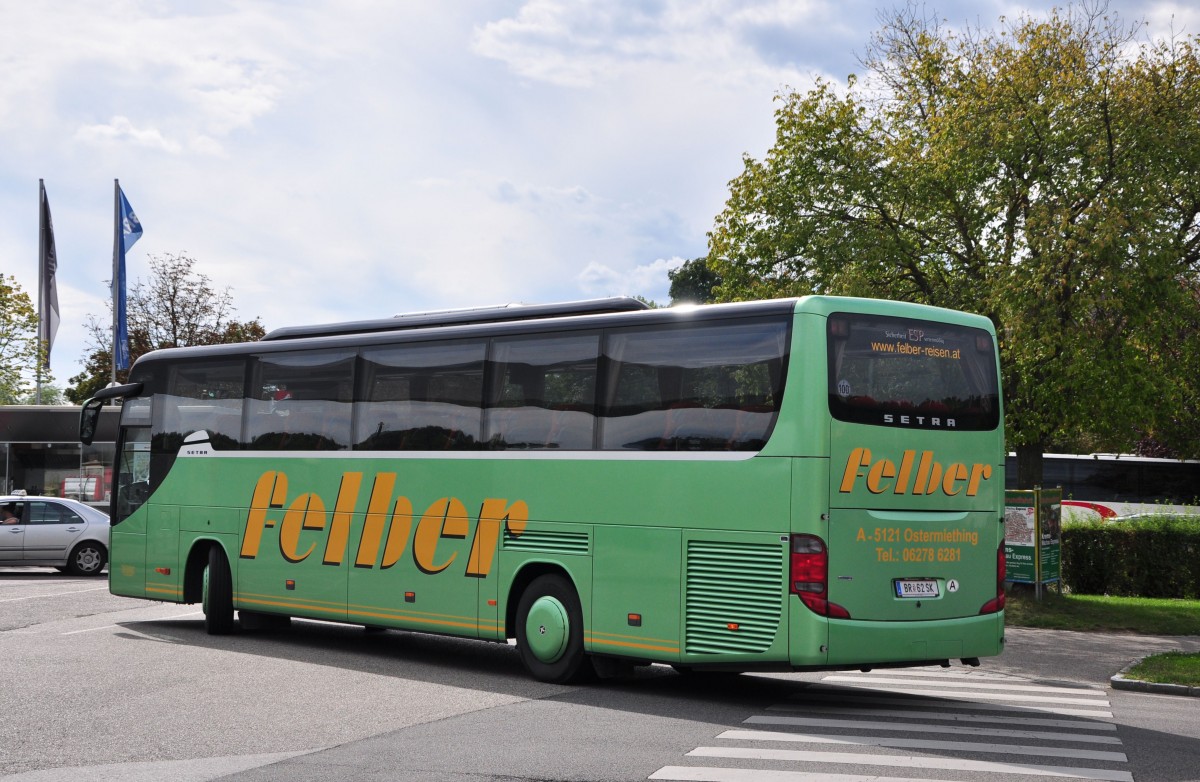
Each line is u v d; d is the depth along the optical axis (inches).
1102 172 815.7
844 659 406.0
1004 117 840.3
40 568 1182.9
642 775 307.4
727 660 422.3
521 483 493.0
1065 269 783.1
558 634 472.7
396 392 553.3
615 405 466.9
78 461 1315.2
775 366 422.0
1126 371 782.5
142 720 387.2
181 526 655.8
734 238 943.0
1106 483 1401.3
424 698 436.8
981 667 570.3
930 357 439.8
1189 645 647.1
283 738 357.1
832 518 408.8
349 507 565.6
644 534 448.8
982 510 446.6
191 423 659.4
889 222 914.7
